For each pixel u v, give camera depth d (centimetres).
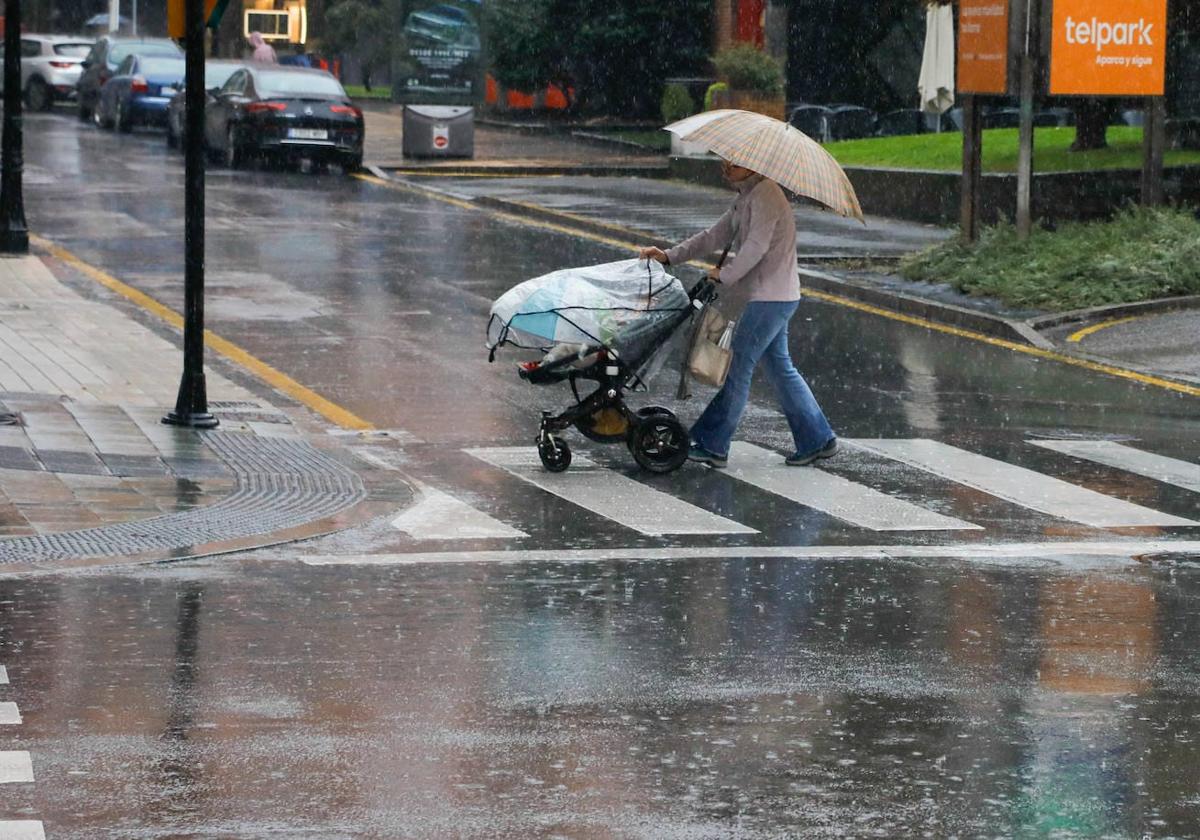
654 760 1755
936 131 10656
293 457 3331
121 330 4647
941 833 1572
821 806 1633
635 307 3231
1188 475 3356
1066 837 1567
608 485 3212
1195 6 7075
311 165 9569
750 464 3416
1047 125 10188
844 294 5712
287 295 5362
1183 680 2064
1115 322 5169
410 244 6562
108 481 3059
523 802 1630
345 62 16825
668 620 2312
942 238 6888
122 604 2347
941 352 4722
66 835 1534
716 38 12131
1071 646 2209
